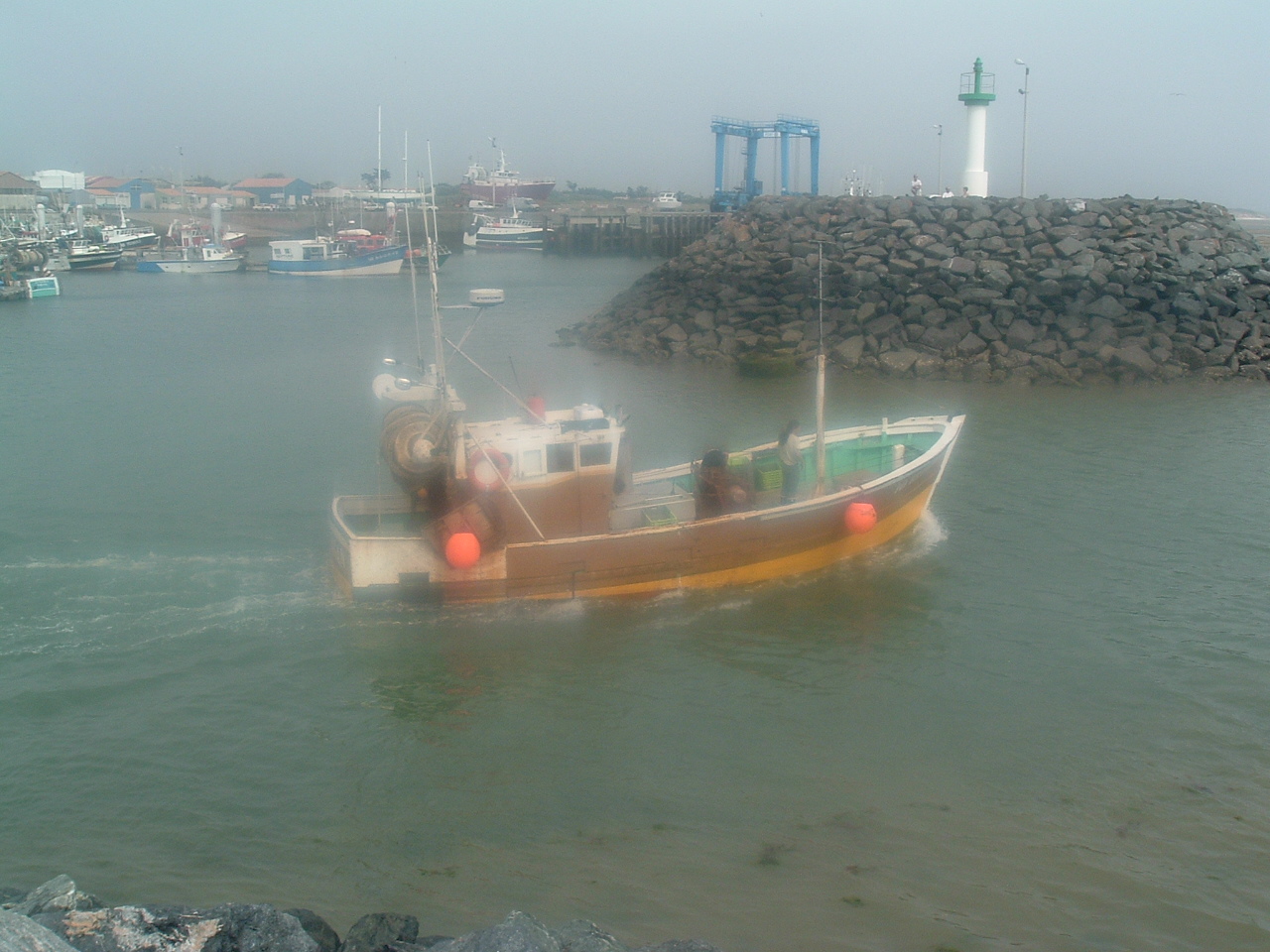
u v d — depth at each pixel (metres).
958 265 33.25
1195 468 18.92
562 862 7.95
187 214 122.62
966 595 13.00
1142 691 10.51
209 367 33.34
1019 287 32.16
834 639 11.80
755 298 36.00
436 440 11.73
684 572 12.71
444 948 6.29
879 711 10.19
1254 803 8.59
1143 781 8.92
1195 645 11.56
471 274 80.00
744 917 7.29
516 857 8.01
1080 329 30.27
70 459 20.12
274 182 176.62
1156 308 30.95
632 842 8.18
